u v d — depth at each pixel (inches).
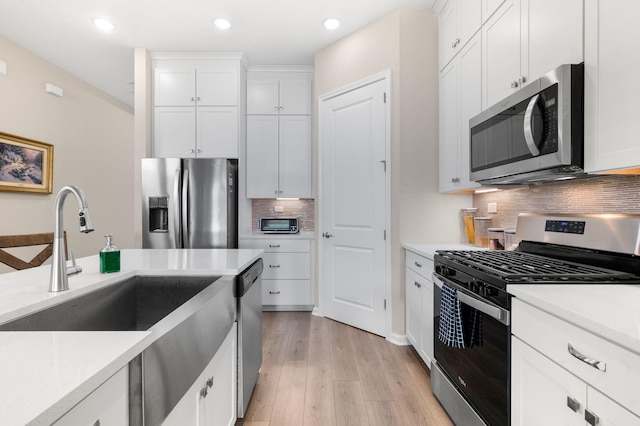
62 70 154.4
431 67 109.1
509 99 64.9
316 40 131.4
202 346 41.8
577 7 51.0
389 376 87.1
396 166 109.4
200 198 129.4
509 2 69.0
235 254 81.7
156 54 142.3
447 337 63.7
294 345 107.5
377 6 108.8
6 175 126.8
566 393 35.9
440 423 67.9
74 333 28.3
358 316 122.4
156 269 61.6
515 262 60.5
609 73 45.7
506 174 66.4
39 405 17.6
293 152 156.2
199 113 144.3
